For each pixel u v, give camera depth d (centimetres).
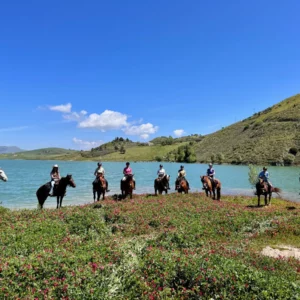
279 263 1113
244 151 11906
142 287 845
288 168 8506
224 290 809
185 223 1691
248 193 4175
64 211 1878
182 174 3022
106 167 12050
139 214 1919
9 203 3331
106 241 1241
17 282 798
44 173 8219
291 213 2102
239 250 1273
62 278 820
